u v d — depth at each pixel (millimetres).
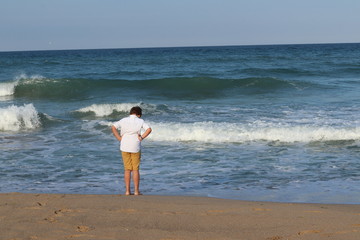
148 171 8758
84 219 4969
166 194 7109
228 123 13461
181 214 5250
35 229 4547
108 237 4332
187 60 56594
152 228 4695
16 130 13625
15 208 5367
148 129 6863
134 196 6418
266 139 11695
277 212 5371
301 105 17938
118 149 10852
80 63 52688
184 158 9859
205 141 11648
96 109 16828
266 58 58969
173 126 12828
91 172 8695
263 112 16094
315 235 4449
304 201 6621
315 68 38281
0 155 10180
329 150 10484
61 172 8680
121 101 20453
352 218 5086
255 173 8508
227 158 9828
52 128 13875
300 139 11578
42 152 10516
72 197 6055
